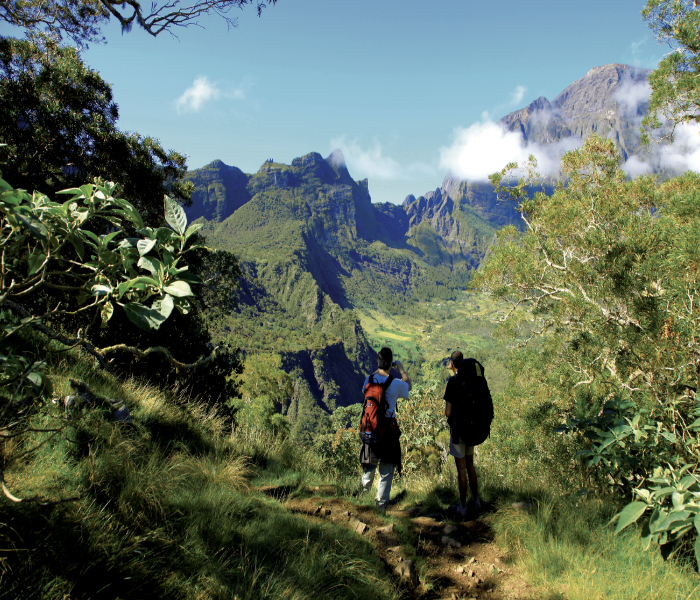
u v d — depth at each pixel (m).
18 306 1.57
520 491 4.04
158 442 3.70
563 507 3.31
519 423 11.05
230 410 10.88
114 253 1.54
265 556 2.38
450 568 2.77
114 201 1.55
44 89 10.66
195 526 2.38
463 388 3.72
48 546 1.68
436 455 19.06
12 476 2.03
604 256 7.89
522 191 11.43
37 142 10.14
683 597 2.16
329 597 2.05
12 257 1.47
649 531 2.60
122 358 7.66
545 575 2.52
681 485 2.36
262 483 4.07
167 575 1.92
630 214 8.35
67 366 3.87
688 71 9.30
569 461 4.68
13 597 1.44
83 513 2.00
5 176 9.42
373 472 3.96
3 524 1.59
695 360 5.66
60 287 1.50
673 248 5.89
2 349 2.80
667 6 9.02
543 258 10.67
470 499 3.90
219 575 2.02
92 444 2.72
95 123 11.06
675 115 9.80
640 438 3.63
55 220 1.44
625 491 3.74
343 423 34.28
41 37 11.00
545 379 10.88
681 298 5.75
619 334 7.44
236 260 15.01
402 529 3.24
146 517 2.27
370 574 2.40
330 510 3.44
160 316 1.42
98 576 1.71
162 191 13.38
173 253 1.60
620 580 2.36
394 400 3.82
